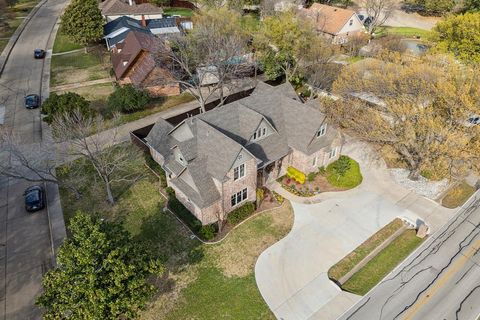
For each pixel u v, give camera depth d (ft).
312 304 83.56
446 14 254.88
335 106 130.93
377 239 100.01
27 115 156.46
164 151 115.14
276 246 97.50
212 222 103.24
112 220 105.19
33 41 235.81
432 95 107.34
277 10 225.35
